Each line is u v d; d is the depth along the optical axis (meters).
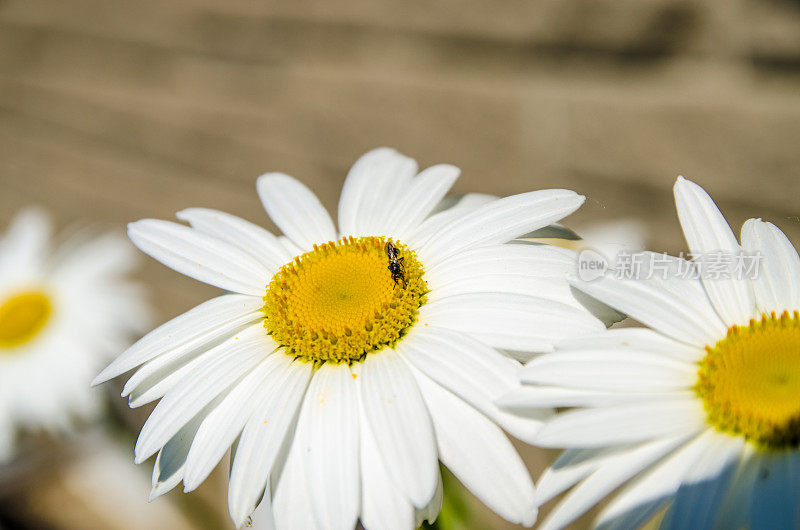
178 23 0.56
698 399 0.21
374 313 0.22
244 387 0.22
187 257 0.24
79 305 0.35
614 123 0.39
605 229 0.29
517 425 0.21
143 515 0.38
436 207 0.25
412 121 0.45
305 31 0.51
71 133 0.59
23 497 0.39
